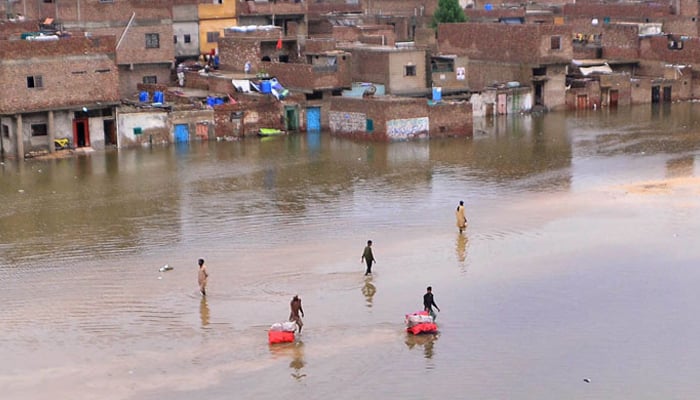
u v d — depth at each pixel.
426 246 82.00
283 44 150.62
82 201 98.94
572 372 58.72
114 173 111.62
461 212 85.44
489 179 106.62
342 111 134.38
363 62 145.00
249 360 60.62
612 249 80.44
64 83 120.19
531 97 155.38
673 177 106.69
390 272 75.75
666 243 81.81
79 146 124.12
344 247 82.06
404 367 59.47
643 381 57.56
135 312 68.31
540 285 72.31
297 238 85.00
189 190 103.06
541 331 64.38
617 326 65.00
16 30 138.38
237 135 134.00
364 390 56.84
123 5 143.50
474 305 68.75
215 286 73.06
